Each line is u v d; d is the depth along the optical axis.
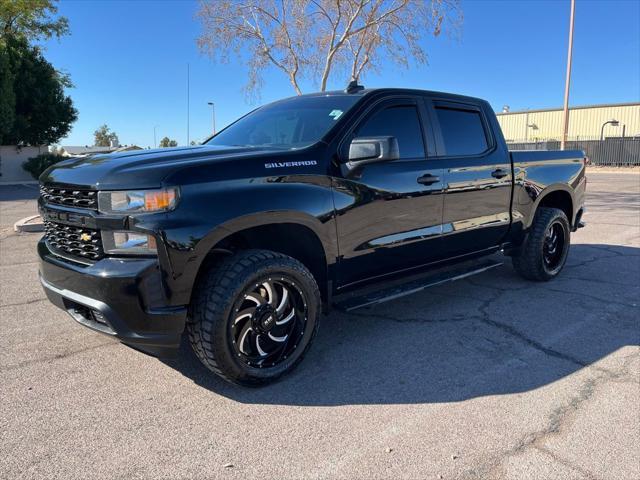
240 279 3.02
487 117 5.02
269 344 3.33
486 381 3.38
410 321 4.50
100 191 2.93
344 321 4.51
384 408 3.04
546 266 5.64
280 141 3.95
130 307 2.82
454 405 3.07
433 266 4.57
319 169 3.48
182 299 2.89
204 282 3.05
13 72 28.12
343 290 3.87
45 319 4.48
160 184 2.82
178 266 2.84
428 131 4.36
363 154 3.38
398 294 4.02
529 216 5.35
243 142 4.18
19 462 2.50
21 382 3.33
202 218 2.90
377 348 3.92
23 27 31.55
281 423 2.88
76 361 3.65
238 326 3.13
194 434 2.76
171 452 2.60
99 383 3.33
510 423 2.88
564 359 3.71
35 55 29.61
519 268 5.61
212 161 3.07
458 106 4.71
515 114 47.31
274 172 3.25
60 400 3.10
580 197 6.11
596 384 3.33
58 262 3.18
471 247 4.81
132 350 3.84
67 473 2.43
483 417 2.94
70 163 3.50
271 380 3.29
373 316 4.63
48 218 3.40
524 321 4.48
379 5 17.02
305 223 3.37
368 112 3.92
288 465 2.50
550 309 4.80
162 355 3.08
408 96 4.26
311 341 3.48
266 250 3.30
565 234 5.78
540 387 3.29
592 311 4.74
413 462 2.52
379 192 3.83
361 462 2.52
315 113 4.03
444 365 3.62
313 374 3.48
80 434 2.75
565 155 5.87
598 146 34.62
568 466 2.49
